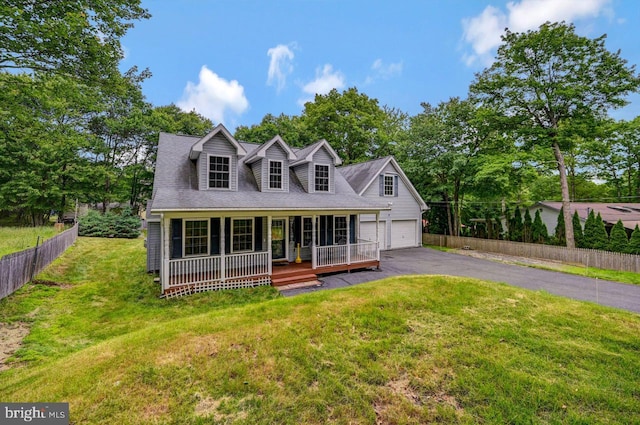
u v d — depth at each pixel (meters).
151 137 26.72
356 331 5.09
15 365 4.67
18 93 8.75
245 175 12.46
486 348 4.65
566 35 15.05
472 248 20.28
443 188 22.30
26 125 12.01
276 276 10.44
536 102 15.94
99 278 10.57
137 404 3.27
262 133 29.56
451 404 3.49
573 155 26.23
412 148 22.41
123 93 9.96
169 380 3.68
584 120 15.52
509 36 16.58
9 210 22.97
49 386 3.52
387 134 30.11
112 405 3.23
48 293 8.42
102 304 8.08
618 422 3.22
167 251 8.77
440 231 24.83
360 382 3.83
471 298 6.58
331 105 28.14
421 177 23.17
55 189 21.52
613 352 4.61
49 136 13.31
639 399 3.57
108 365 3.94
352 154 29.58
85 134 22.83
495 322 5.52
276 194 12.03
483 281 8.02
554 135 16.56
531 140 17.55
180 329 5.04
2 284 7.25
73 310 7.50
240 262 11.26
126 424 3.00
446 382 3.86
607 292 9.71
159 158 11.40
